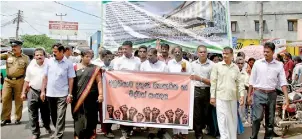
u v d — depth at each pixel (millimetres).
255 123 6086
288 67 11078
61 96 6191
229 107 5961
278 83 6078
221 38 8234
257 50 15344
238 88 6012
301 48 23906
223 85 5930
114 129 7539
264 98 5938
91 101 6266
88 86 6148
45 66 6348
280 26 35594
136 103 6543
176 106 6426
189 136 6922
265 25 36094
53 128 7473
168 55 7008
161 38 8281
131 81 6566
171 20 8242
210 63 6457
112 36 8406
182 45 8273
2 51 13977
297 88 8211
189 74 6371
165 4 8227
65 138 6656
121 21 8359
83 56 6223
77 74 6227
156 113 6480
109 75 6641
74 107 6219
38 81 6598
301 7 34688
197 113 6426
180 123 6414
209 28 8227
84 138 6348
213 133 6918
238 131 6789
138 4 8289
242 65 7559
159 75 6484
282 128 6848
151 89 6504
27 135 6922
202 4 8203
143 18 8281
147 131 7246
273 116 6012
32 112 6574
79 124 6191
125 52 6750
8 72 7758
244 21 36500
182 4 8219
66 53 7309
